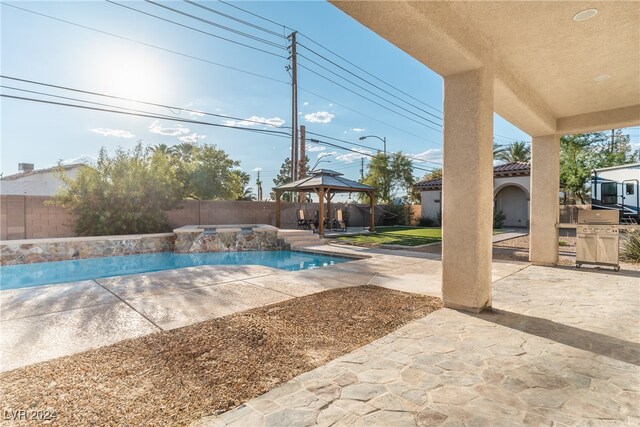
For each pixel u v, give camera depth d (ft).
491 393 7.07
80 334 10.42
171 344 9.66
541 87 18.11
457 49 11.42
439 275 20.31
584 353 9.11
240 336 10.31
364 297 15.11
